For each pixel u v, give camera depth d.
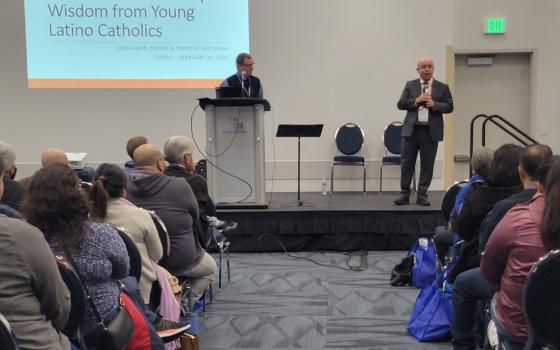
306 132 4.86
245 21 6.10
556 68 6.42
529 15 6.38
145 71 6.14
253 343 2.90
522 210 1.77
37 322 1.36
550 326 1.48
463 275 2.44
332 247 4.83
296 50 6.14
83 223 1.73
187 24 6.09
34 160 6.26
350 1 6.08
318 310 3.38
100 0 6.06
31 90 6.18
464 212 2.58
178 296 2.53
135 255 2.03
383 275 4.09
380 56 6.12
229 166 4.71
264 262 4.54
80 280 1.64
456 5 6.43
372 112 6.17
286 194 5.96
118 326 1.76
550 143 6.53
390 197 5.56
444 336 2.83
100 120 6.21
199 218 3.02
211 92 6.15
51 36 6.11
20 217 1.94
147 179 2.72
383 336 2.95
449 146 6.32
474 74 6.64
